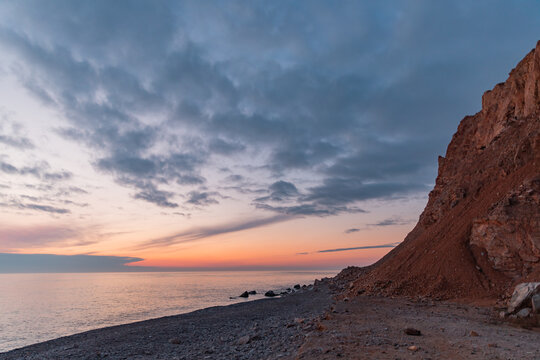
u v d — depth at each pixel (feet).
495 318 75.97
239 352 54.03
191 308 191.93
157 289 374.63
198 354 56.44
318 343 47.98
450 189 173.99
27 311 192.24
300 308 127.75
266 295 244.63
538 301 71.05
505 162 141.38
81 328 134.31
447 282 113.80
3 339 115.65
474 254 119.85
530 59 154.30
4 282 606.96
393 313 84.53
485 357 39.75
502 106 172.86
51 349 81.92
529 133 135.54
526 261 103.35
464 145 215.31
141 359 57.67
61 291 361.92
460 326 64.44
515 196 115.03
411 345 46.21
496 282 105.19
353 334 54.29
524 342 49.60
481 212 129.29
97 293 327.06
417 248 143.13
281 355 45.65
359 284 148.36
